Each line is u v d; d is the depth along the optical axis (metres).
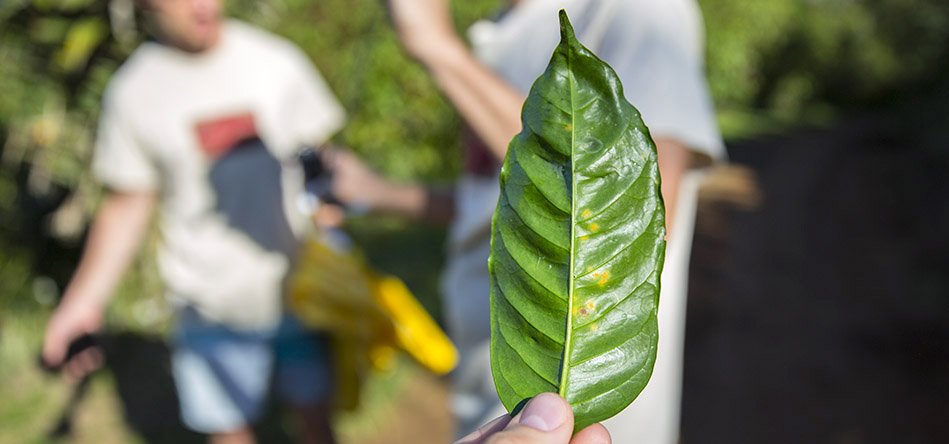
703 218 9.48
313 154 2.45
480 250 1.75
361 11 6.96
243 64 2.63
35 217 4.48
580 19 1.50
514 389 0.57
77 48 3.82
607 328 0.57
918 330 6.30
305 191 2.46
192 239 2.65
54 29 3.87
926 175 12.42
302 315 2.54
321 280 2.50
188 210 2.63
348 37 7.02
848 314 6.64
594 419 0.56
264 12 4.35
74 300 2.67
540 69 1.61
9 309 4.55
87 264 2.70
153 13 2.48
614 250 0.57
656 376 1.54
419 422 3.89
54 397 3.99
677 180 1.39
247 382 2.74
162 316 4.61
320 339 2.75
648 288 0.56
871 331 6.27
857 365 5.65
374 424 3.84
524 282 0.58
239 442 2.80
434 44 1.59
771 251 8.35
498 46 1.70
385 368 2.65
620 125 0.56
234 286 2.64
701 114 1.42
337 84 6.99
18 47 3.99
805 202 10.67
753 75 18.84
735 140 15.33
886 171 12.90
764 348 5.88
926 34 21.83
